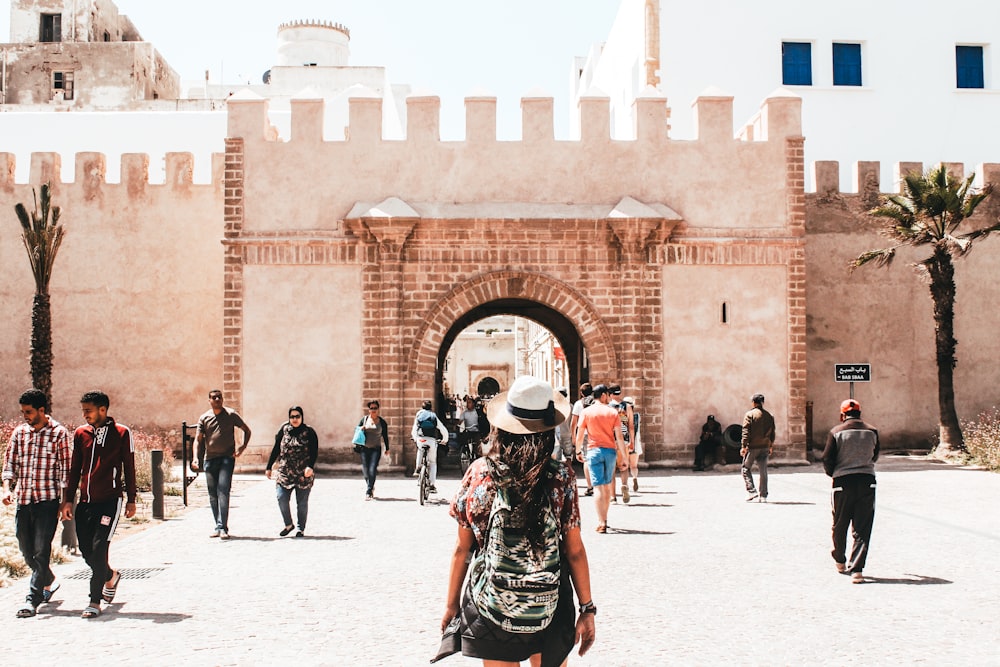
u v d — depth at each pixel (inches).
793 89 1307.8
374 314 887.7
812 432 1024.2
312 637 307.9
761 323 905.5
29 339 1053.2
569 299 893.8
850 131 1317.7
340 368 887.7
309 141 901.8
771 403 901.8
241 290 892.0
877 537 491.5
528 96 909.2
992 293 1058.7
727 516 575.5
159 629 319.0
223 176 1060.5
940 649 289.3
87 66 1786.4
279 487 515.2
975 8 1346.0
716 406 897.5
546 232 893.2
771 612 337.1
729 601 354.0
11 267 1057.5
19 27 1850.4
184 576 407.8
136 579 402.9
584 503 660.7
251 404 887.1
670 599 357.7
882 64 1327.5
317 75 1968.5
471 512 193.0
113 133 1391.5
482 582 190.2
